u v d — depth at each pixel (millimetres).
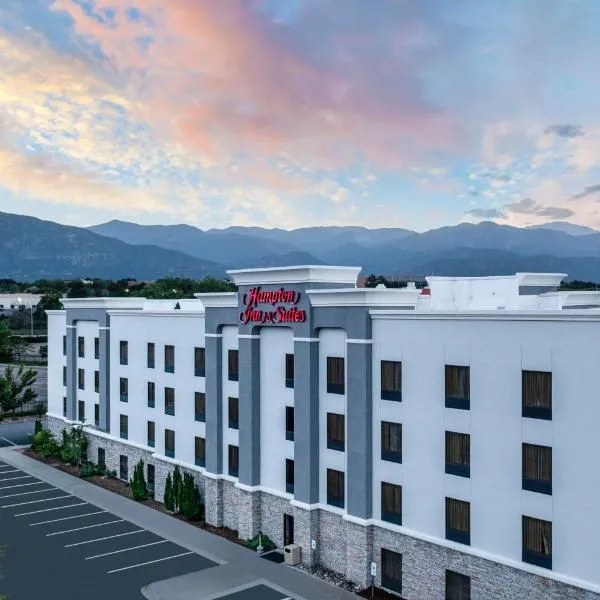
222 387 42344
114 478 53344
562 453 25891
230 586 33156
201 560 36594
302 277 35938
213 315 42469
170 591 32594
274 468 38906
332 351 35281
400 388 31969
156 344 48875
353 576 33500
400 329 31906
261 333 39625
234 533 40969
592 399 24984
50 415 63844
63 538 39938
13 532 40938
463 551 29062
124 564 36000
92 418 57281
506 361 27719
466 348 29188
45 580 33906
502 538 27859
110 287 182375
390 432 32469
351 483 33688
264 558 36906
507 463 27672
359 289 32469
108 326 54688
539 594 26438
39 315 188750
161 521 43188
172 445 47250
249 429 39625
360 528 33125
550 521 26266
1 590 32719
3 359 103688
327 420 35500
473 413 28906
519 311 27047
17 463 58156
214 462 42344
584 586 24984
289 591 32562
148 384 49875
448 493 29875
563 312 25641
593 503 24938
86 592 32500
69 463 57812
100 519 43531
